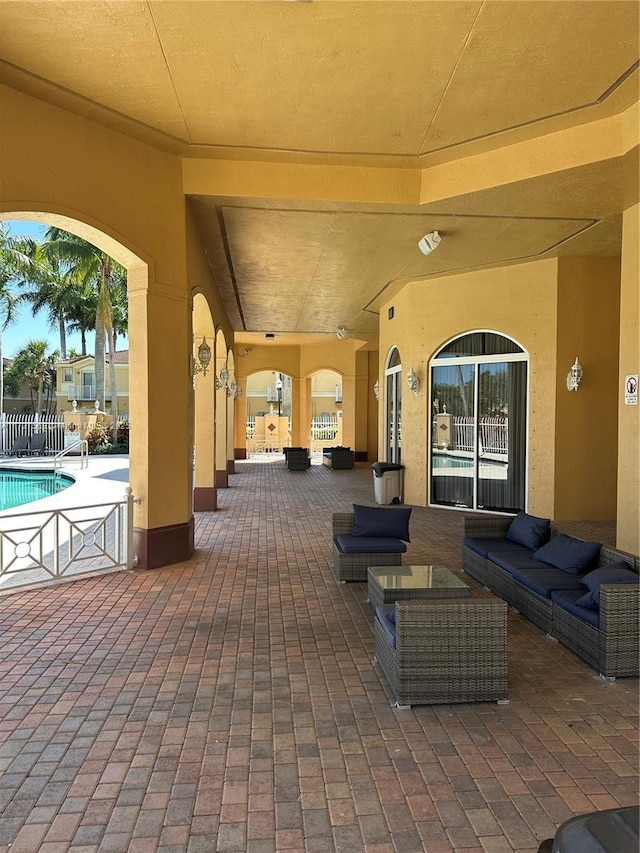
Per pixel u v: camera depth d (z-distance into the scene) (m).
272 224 7.11
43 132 4.94
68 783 2.56
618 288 8.88
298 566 6.30
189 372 6.52
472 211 6.60
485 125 5.34
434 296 10.16
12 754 2.78
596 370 8.90
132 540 6.12
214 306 9.94
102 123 5.36
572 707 3.26
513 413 9.41
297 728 3.03
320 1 3.68
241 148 5.86
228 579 5.77
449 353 10.22
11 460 17.97
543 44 4.11
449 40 4.07
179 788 2.53
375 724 3.08
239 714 3.17
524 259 8.88
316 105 5.00
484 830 2.27
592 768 2.69
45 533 7.93
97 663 3.80
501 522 5.96
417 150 5.86
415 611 3.26
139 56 4.30
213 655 3.95
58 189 5.05
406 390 10.74
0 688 3.45
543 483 8.99
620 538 5.99
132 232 5.72
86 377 35.81
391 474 10.80
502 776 2.62
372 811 2.38
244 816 2.35
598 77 4.55
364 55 4.26
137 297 6.01
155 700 3.32
